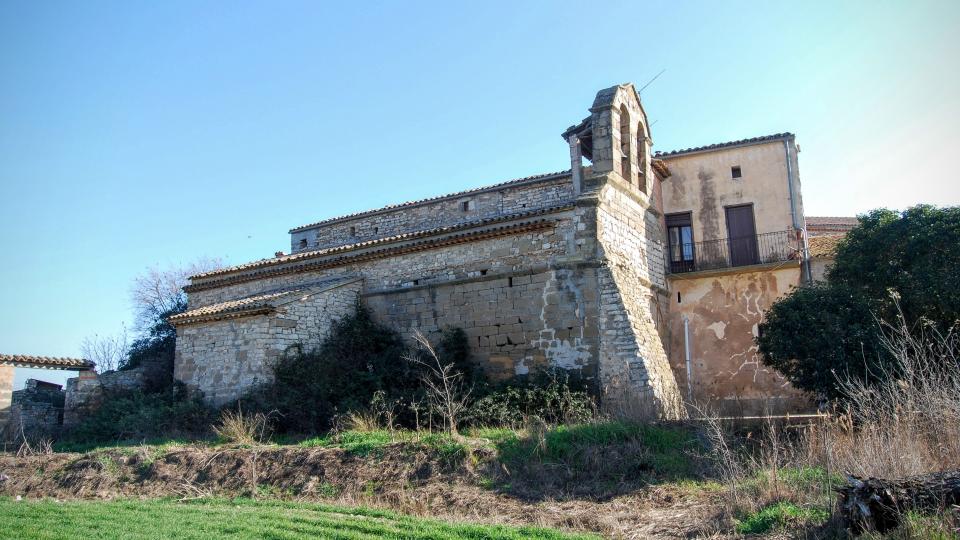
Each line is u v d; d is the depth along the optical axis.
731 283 24.17
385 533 10.38
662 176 26.22
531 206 25.25
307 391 20.09
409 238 23.06
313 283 25.00
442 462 14.52
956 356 15.51
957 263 17.05
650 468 13.38
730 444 14.02
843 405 14.48
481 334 21.31
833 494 9.91
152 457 17.05
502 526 10.69
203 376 22.78
